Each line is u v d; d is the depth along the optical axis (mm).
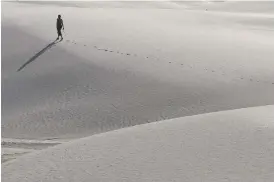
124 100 23766
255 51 33469
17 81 26625
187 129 12406
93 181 9727
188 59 30078
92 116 22297
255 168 9414
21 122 22109
